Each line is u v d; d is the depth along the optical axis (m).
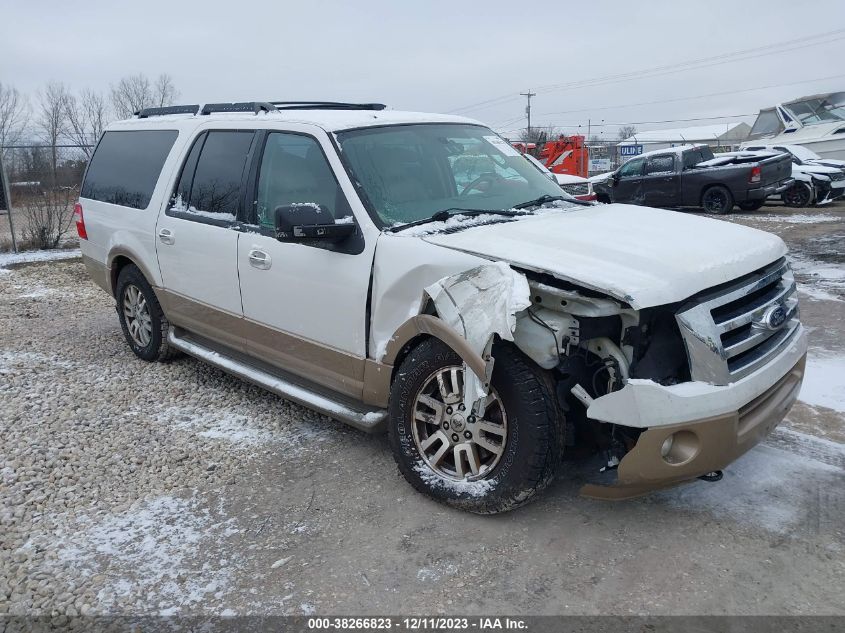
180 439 4.47
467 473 3.44
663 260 3.12
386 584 2.99
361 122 4.28
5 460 4.20
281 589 2.98
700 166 17.31
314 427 4.60
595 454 3.65
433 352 3.39
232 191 4.68
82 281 10.09
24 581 3.07
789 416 4.49
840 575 2.91
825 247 11.08
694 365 2.97
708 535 3.22
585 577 2.97
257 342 4.57
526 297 2.97
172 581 3.06
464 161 4.48
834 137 21.77
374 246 3.67
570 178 8.40
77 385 5.50
